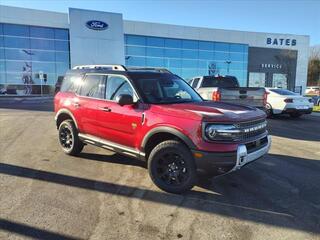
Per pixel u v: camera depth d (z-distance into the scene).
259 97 10.46
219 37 41.31
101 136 6.09
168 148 4.84
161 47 38.72
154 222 4.03
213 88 10.70
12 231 3.75
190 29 39.72
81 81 6.75
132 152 5.46
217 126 4.49
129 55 37.56
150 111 5.12
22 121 12.23
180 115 4.76
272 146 8.33
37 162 6.48
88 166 6.25
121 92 5.76
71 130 6.80
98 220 4.05
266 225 3.99
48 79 34.66
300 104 14.23
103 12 34.84
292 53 45.75
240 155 4.52
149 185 5.25
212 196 4.86
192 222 4.05
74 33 33.94
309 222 4.08
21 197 4.70
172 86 6.03
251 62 44.03
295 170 6.21
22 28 33.28
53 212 4.24
